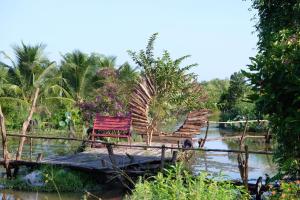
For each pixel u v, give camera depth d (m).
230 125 32.09
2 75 31.19
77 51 35.50
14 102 28.55
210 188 5.18
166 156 12.96
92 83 34.84
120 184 10.82
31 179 10.91
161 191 5.30
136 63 17.88
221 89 58.66
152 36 17.70
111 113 20.23
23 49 32.31
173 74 17.52
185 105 18.44
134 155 13.20
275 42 6.55
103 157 12.77
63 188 10.57
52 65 32.53
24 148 17.73
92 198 9.90
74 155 13.25
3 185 10.92
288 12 14.13
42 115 29.88
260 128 27.28
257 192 9.07
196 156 16.97
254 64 6.35
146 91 17.09
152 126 16.69
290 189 5.81
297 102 6.08
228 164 14.90
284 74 6.03
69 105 29.89
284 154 6.66
